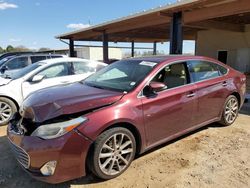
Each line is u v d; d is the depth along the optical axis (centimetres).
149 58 415
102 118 289
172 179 303
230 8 763
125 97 321
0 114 538
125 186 291
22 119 316
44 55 997
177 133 382
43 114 293
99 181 303
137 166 336
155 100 341
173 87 375
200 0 720
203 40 1602
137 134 328
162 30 1510
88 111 292
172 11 873
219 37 1494
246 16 1045
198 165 335
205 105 421
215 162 343
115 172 309
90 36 1728
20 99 557
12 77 599
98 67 688
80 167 279
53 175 268
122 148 313
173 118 368
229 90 471
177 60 396
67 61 643
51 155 265
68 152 268
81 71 655
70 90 357
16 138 291
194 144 404
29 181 308
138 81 347
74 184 297
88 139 278
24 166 287
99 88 363
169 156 363
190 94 390
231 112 492
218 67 469
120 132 306
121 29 1283
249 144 402
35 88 575
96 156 287
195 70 417
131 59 432
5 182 306
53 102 307
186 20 931
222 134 448
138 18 1026
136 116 318
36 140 271
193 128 411
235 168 326
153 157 361
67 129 271
